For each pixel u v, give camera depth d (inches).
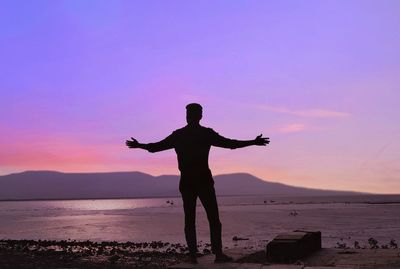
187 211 303.3
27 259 751.1
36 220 3147.1
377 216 3356.3
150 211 5196.9
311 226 2199.8
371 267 321.4
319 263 346.6
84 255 827.4
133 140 308.0
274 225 2303.2
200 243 1248.2
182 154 302.8
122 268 616.1
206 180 301.6
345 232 1777.8
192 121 306.3
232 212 4397.1
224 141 300.8
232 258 332.5
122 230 2033.7
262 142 300.4
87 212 4977.9
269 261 357.1
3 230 2085.4
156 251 968.3
